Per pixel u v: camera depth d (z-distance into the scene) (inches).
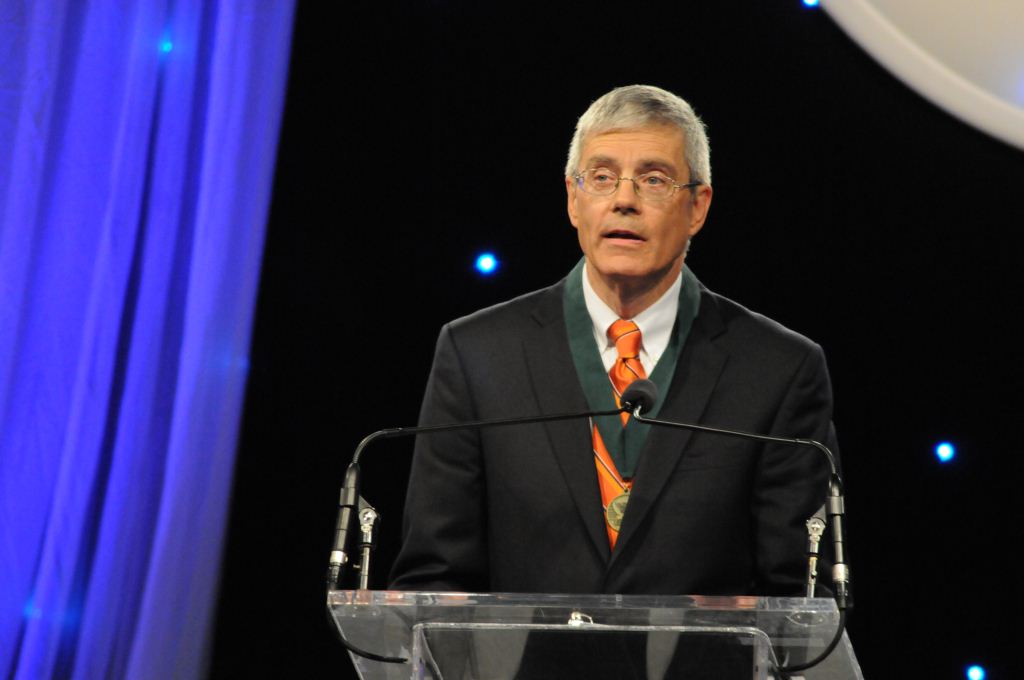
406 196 524.7
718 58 518.9
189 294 488.1
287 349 517.3
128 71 489.7
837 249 510.6
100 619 464.1
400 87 530.3
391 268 521.7
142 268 486.6
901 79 504.1
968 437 504.4
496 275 518.6
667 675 211.0
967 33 499.5
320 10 532.7
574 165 356.8
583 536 323.0
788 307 509.4
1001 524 501.7
